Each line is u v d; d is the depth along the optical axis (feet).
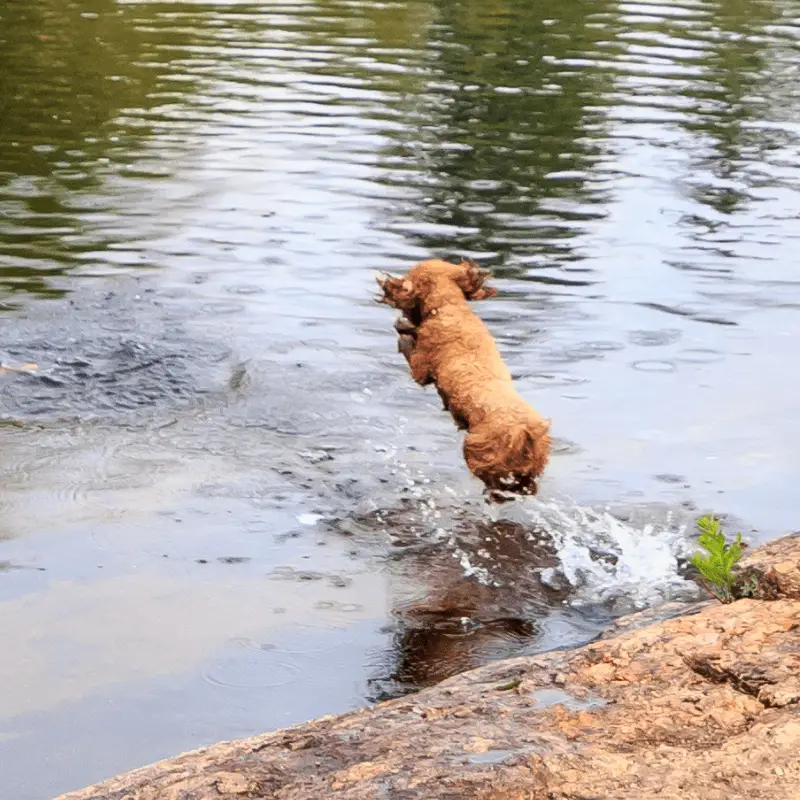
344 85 54.65
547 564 18.80
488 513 20.44
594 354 27.68
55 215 36.65
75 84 53.83
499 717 10.18
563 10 75.66
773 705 9.96
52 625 16.57
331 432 23.50
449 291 20.66
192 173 41.42
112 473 21.48
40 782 13.32
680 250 34.94
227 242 34.81
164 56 60.03
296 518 20.12
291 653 16.08
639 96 53.47
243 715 14.67
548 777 8.95
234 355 27.04
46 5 73.77
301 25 69.10
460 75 57.00
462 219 37.22
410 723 10.37
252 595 17.62
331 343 28.04
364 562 18.75
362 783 9.09
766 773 8.86
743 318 30.19
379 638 16.53
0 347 26.71
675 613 13.94
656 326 29.48
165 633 16.47
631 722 9.88
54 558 18.48
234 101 51.47
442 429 23.86
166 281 31.60
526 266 33.37
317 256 33.86
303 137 46.09
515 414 19.26
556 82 55.98
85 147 44.19
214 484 21.18
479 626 16.94
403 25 69.82
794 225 37.32
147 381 25.46
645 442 23.29
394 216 37.37
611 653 11.14
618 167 42.93
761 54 63.36
